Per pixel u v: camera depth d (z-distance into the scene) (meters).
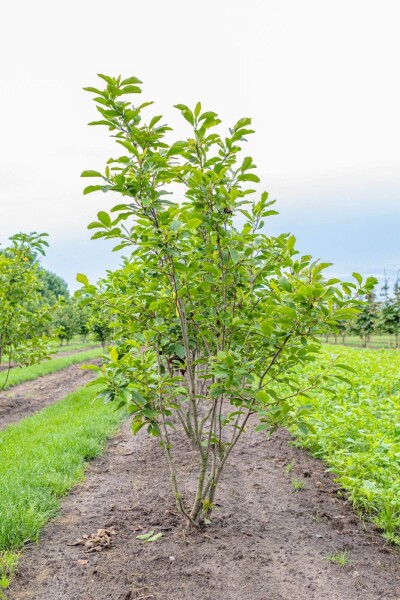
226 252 3.61
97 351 27.12
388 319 28.30
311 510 4.18
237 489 4.70
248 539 3.62
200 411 7.90
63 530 3.83
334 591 2.95
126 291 4.46
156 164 3.16
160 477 5.07
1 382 13.43
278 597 2.88
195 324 3.93
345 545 3.55
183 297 3.67
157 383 3.50
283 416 3.27
